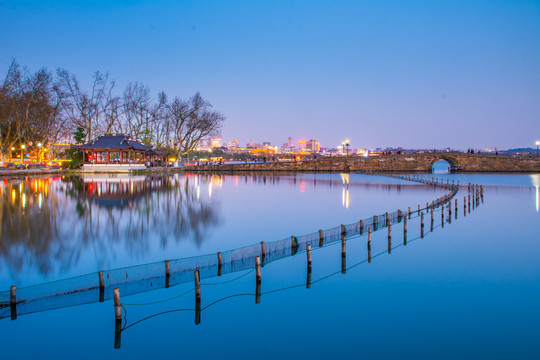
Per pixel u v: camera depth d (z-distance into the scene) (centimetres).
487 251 2375
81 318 1419
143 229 2775
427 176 9675
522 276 1919
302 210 3794
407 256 2247
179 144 11381
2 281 1727
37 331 1327
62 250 2203
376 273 1947
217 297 1617
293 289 1725
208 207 3884
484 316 1487
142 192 5009
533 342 1294
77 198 4300
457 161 11281
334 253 2284
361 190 5794
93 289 1579
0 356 1192
